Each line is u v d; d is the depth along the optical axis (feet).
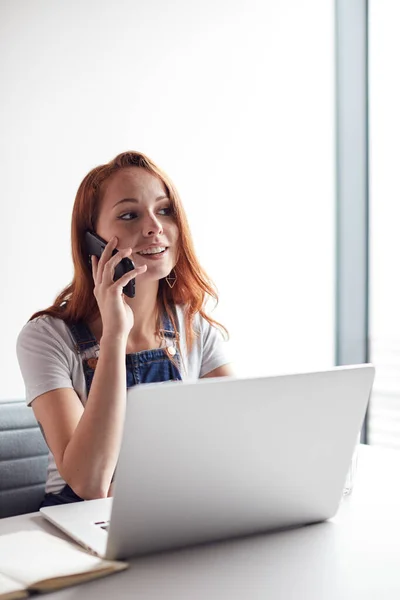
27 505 5.68
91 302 5.42
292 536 3.42
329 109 10.07
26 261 7.62
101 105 8.14
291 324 9.86
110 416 4.56
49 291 7.79
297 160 9.83
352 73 10.14
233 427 3.08
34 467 5.74
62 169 7.86
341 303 10.23
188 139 8.85
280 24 9.58
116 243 5.14
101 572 2.92
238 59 9.23
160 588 2.83
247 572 2.99
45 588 2.77
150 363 5.43
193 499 3.14
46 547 3.21
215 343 5.97
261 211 9.52
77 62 7.95
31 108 7.64
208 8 8.93
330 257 10.16
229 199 9.23
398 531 3.49
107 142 8.20
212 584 2.87
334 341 10.25
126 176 5.35
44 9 7.69
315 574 2.97
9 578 2.84
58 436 4.72
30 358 5.10
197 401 2.96
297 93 9.78
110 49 8.18
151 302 5.49
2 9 7.38
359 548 3.26
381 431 10.22
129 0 8.30
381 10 10.09
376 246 10.14
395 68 9.95
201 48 8.90
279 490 3.35
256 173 9.45
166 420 2.92
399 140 9.91
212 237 9.10
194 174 8.91
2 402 5.79
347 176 10.17
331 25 10.03
